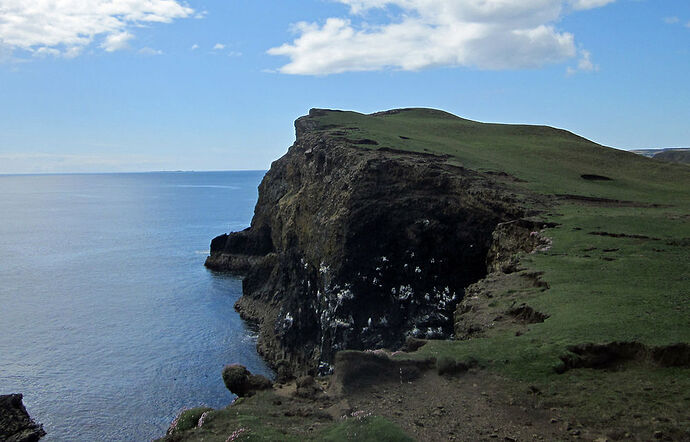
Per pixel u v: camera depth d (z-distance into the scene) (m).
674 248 28.17
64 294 71.94
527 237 35.03
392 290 46.00
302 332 51.44
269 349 51.25
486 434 12.08
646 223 35.38
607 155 75.81
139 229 152.25
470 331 19.86
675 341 14.84
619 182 59.38
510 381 14.55
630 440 11.21
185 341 52.75
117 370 44.78
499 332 18.67
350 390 14.89
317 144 62.53
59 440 33.50
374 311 46.03
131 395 39.97
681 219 37.03
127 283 79.31
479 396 13.98
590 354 15.34
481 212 44.94
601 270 24.31
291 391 15.73
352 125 78.56
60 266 94.00
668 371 14.18
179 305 66.44
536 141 84.50
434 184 48.88
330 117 84.50
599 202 46.38
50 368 44.94
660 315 17.28
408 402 14.02
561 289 21.80
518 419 12.64
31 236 137.62
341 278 46.97
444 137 81.31
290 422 13.16
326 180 55.88
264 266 66.75
